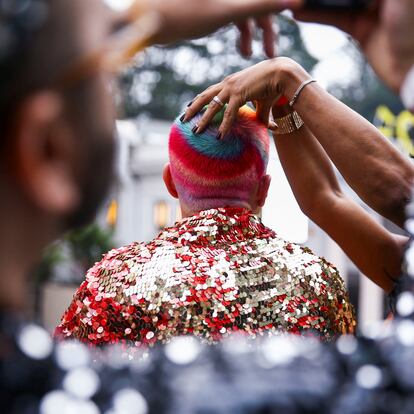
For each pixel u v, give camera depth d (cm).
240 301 173
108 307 175
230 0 74
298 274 178
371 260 184
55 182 59
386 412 64
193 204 188
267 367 65
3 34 56
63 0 59
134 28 63
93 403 62
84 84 61
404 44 77
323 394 63
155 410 63
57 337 180
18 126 57
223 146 185
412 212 88
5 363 61
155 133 1603
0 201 59
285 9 78
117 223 1411
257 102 187
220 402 61
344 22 80
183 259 177
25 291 64
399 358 67
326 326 178
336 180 192
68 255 1102
